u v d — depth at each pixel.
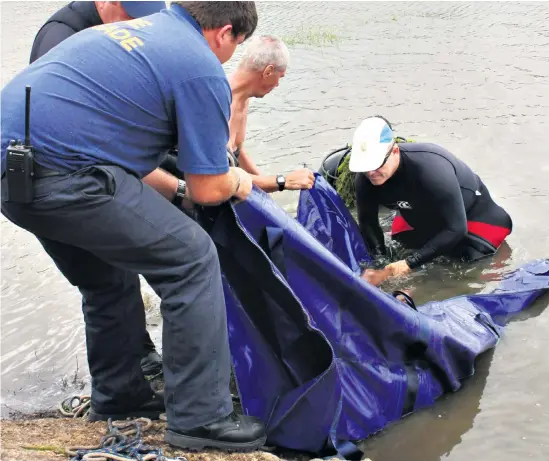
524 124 7.29
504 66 9.10
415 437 3.51
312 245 3.40
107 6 3.28
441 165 4.68
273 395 3.27
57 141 2.47
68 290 4.92
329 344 3.08
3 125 2.51
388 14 12.10
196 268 2.69
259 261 3.15
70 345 4.34
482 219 5.08
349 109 7.92
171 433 2.84
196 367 2.74
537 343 4.18
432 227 4.89
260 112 7.91
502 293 4.46
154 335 4.33
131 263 2.67
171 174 3.36
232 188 2.86
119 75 2.52
